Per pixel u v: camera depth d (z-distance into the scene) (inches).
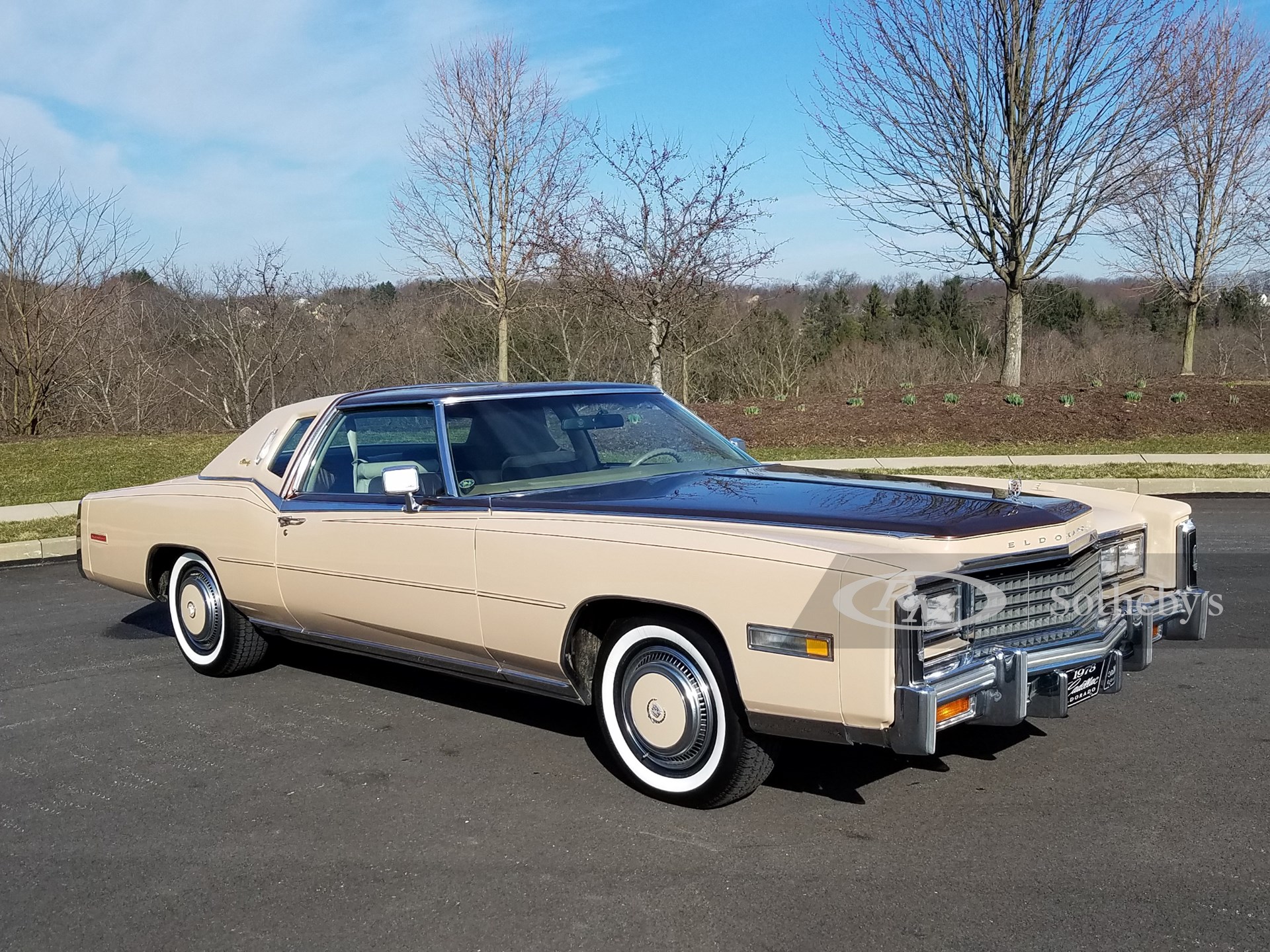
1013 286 732.7
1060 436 647.8
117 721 204.8
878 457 584.4
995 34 669.3
